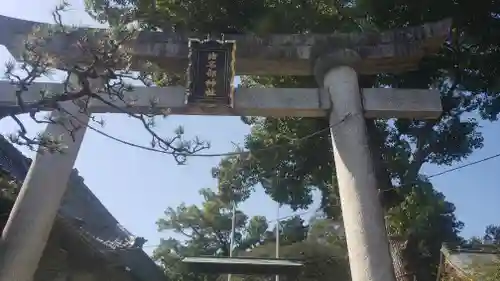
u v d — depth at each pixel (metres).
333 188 15.94
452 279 14.38
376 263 8.68
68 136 10.05
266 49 11.41
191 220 35.72
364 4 13.63
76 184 19.08
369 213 9.21
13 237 8.91
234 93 10.52
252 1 13.62
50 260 12.48
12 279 8.49
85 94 7.43
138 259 17.30
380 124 15.30
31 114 7.07
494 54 13.60
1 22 10.78
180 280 31.69
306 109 10.78
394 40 11.55
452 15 13.21
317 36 11.59
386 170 14.20
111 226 19.44
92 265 14.14
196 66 10.54
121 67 7.82
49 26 8.50
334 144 10.35
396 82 14.74
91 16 11.50
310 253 25.30
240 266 16.81
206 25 13.85
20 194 9.49
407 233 13.46
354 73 11.26
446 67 14.15
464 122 14.56
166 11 13.52
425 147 14.69
